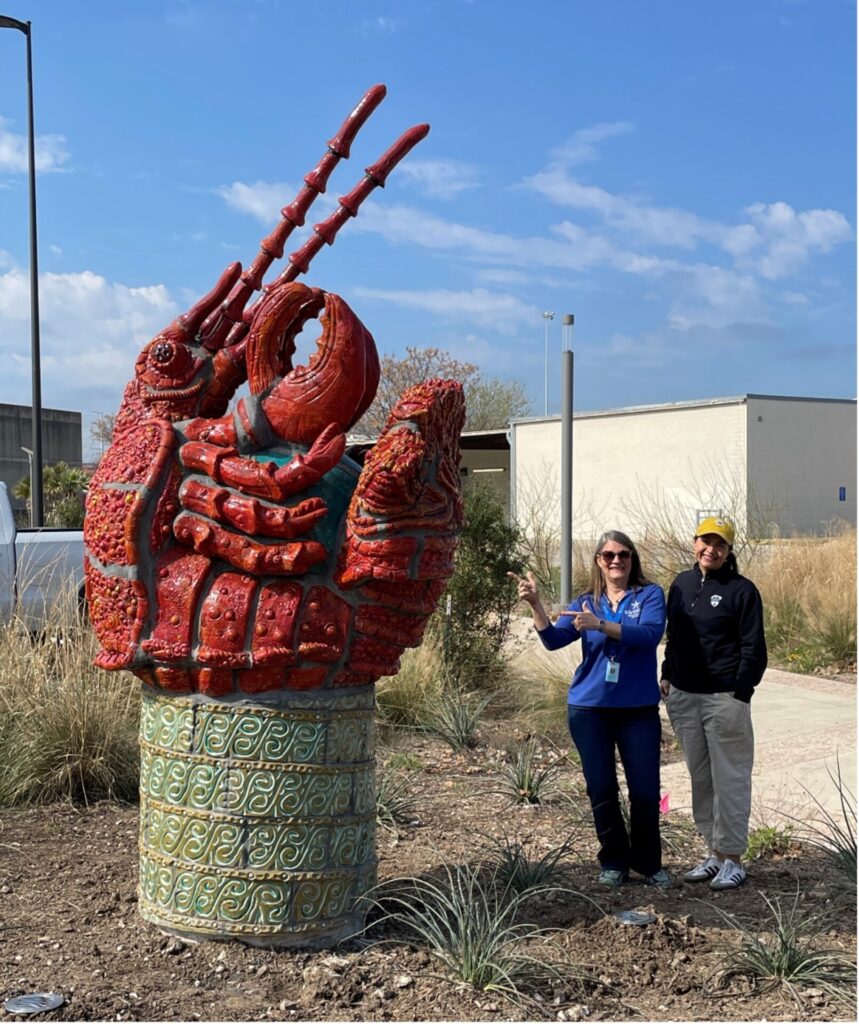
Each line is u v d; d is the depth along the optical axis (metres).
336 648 3.71
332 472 3.87
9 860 5.00
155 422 3.82
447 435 3.74
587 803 6.02
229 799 3.72
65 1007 3.37
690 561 13.67
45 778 6.02
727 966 3.78
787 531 22.97
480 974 3.60
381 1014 3.39
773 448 24.61
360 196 3.98
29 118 17.05
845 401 25.53
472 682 8.93
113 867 4.89
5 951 3.84
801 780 6.48
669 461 25.61
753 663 4.67
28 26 16.89
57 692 6.37
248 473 3.63
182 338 3.98
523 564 9.65
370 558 3.62
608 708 4.80
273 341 3.78
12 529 9.39
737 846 4.73
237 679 3.71
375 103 3.98
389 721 7.88
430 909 3.89
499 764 6.89
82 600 7.70
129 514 3.70
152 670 3.79
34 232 17.09
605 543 4.98
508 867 4.70
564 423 9.10
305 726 3.74
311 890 3.76
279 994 3.50
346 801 3.84
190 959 3.71
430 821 5.71
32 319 17.17
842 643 10.93
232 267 4.02
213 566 3.71
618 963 3.86
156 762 3.86
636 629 4.74
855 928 4.23
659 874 4.82
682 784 6.57
